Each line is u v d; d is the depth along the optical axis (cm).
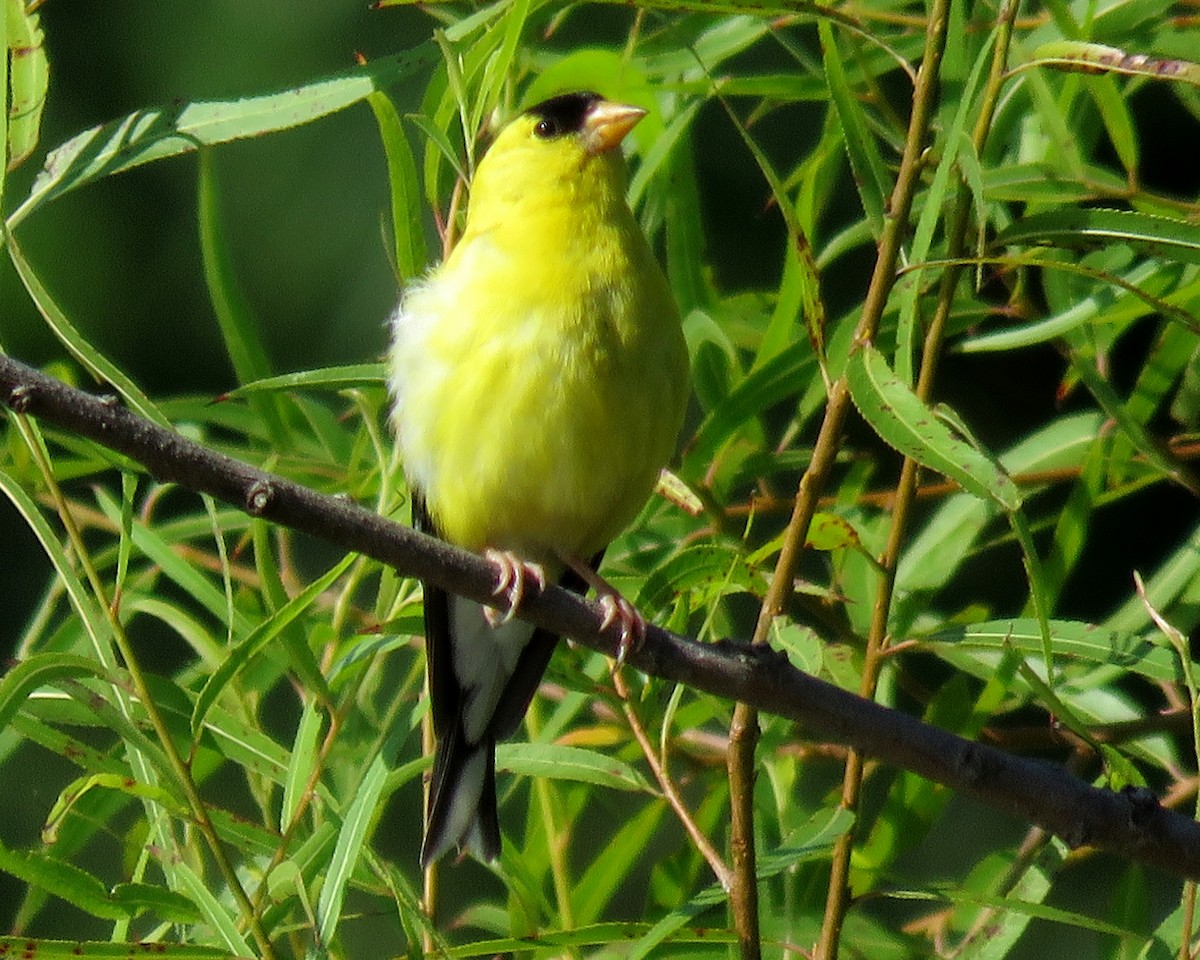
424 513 769
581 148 747
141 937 763
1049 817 609
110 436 564
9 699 579
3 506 1220
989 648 688
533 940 644
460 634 745
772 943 686
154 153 731
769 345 786
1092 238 657
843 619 816
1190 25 796
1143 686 1027
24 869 611
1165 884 1050
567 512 741
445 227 771
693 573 676
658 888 761
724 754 826
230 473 579
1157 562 1184
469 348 726
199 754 724
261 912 639
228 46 1278
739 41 816
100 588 600
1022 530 591
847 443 1039
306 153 1287
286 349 1268
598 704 844
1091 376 750
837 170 831
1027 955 1068
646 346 730
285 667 735
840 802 705
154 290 1294
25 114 707
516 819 1061
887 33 829
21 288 1259
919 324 760
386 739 681
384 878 650
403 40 1270
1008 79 683
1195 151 1221
